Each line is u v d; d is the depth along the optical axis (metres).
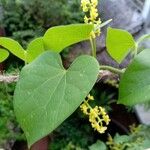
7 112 0.70
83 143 0.89
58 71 0.17
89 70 0.16
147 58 0.17
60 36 0.19
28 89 0.16
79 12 0.83
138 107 1.01
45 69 0.17
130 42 0.21
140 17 0.96
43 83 0.16
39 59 0.17
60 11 0.79
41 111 0.16
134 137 0.73
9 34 0.78
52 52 0.18
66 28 0.18
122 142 0.69
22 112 0.16
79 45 0.79
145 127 0.75
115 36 0.21
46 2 0.78
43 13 0.78
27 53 0.20
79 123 0.92
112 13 0.56
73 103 0.15
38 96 0.16
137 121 1.00
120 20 0.85
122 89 0.17
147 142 0.63
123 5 0.90
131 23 0.93
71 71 0.16
